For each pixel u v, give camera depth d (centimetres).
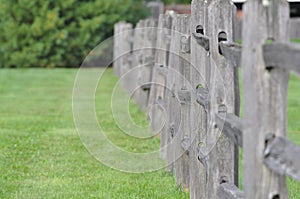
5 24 4284
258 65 557
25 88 3061
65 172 1261
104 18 4325
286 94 560
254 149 567
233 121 709
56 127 1833
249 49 570
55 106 2367
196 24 933
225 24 775
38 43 4275
